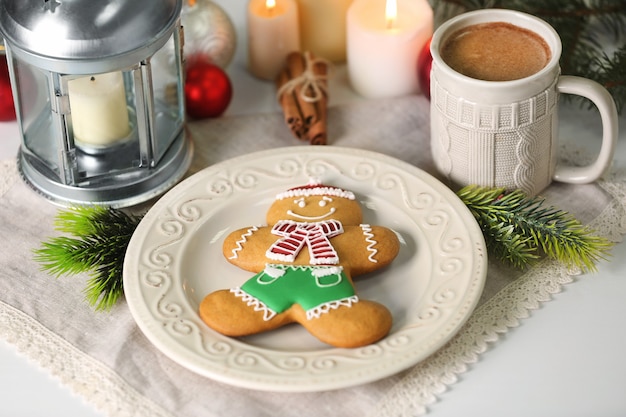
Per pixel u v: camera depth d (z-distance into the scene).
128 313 0.92
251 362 0.85
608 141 0.96
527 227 0.94
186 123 1.05
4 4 0.94
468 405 0.86
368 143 1.05
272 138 1.06
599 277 0.94
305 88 1.06
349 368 0.84
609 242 0.93
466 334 0.90
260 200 0.98
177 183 1.01
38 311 0.92
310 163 1.00
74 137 1.00
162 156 1.00
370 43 1.07
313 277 0.89
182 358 0.85
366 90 1.10
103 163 1.00
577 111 1.07
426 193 0.96
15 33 0.92
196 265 0.94
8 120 1.08
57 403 0.87
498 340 0.90
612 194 0.99
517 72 0.94
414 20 1.08
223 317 0.87
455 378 0.87
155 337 0.87
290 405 0.86
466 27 0.98
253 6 1.10
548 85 0.93
